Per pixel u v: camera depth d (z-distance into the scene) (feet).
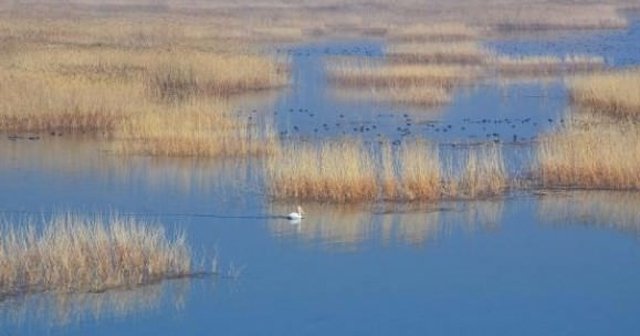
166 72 168.04
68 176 113.50
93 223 90.94
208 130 128.77
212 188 108.17
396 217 98.94
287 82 180.24
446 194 104.94
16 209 99.30
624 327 73.92
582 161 109.19
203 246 88.99
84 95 139.44
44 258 78.48
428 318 74.84
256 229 94.58
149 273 80.33
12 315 73.15
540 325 74.18
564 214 99.81
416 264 85.97
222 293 78.43
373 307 76.95
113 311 74.64
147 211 99.40
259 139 124.57
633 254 89.35
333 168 103.91
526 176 111.96
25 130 136.36
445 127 140.67
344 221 97.30
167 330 71.56
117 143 126.62
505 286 81.51
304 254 87.71
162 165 118.73
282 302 77.10
